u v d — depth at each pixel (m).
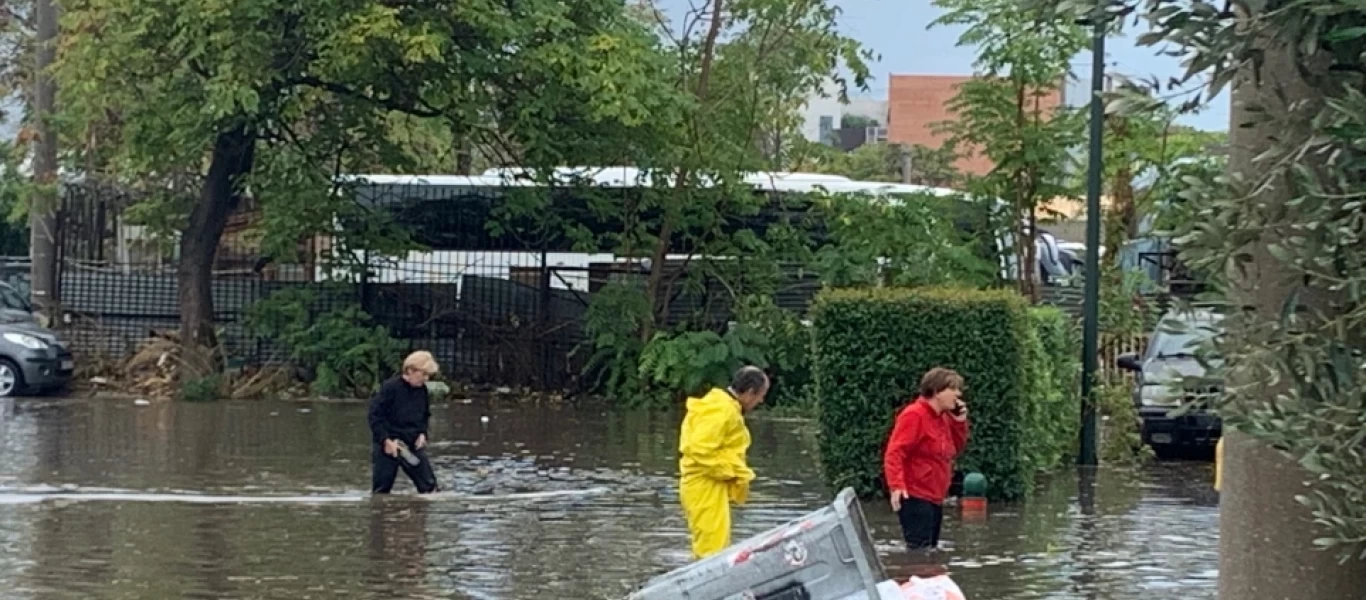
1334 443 3.68
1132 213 22.92
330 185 27.25
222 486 15.77
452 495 15.43
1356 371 3.65
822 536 5.86
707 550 10.48
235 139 26.48
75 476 16.30
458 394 27.31
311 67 25.36
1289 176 3.77
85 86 24.98
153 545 12.38
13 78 37.12
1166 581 11.20
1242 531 4.62
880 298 15.04
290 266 27.75
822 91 27.39
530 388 27.58
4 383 25.69
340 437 20.44
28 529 13.04
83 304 28.39
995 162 23.97
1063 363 17.88
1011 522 13.97
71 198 28.50
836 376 15.11
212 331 26.97
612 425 23.09
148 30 24.28
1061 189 23.73
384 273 27.80
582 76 24.95
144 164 25.91
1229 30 3.86
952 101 24.19
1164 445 19.66
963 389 14.36
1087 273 18.41
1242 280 3.89
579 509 14.59
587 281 27.69
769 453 19.69
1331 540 3.76
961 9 23.16
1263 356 3.83
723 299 27.28
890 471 12.10
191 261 26.88
